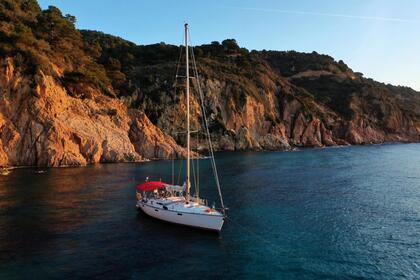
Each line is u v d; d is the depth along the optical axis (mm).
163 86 146750
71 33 120625
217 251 31188
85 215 41938
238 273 27062
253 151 142500
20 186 59312
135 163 95938
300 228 37531
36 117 87812
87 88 109312
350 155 122938
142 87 146000
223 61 189875
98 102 111312
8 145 85000
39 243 32844
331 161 102875
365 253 30906
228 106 158000
